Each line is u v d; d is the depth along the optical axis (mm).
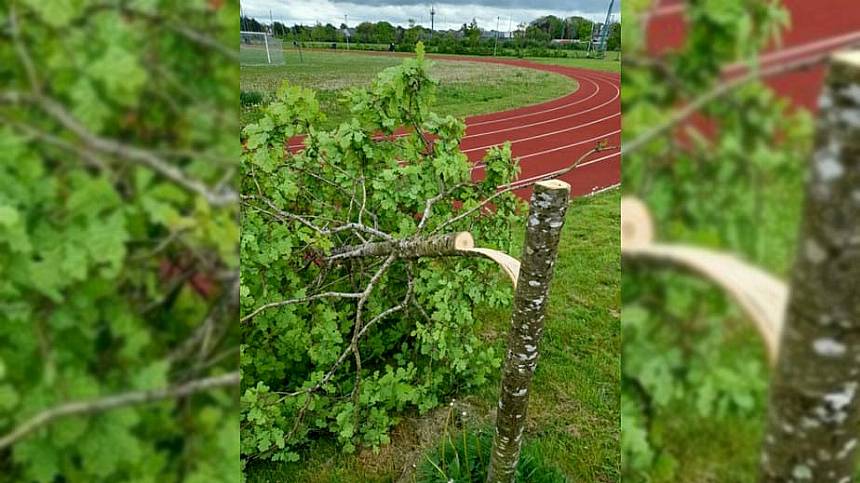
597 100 19484
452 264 3020
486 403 3316
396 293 3404
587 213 6402
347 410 2822
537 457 2547
